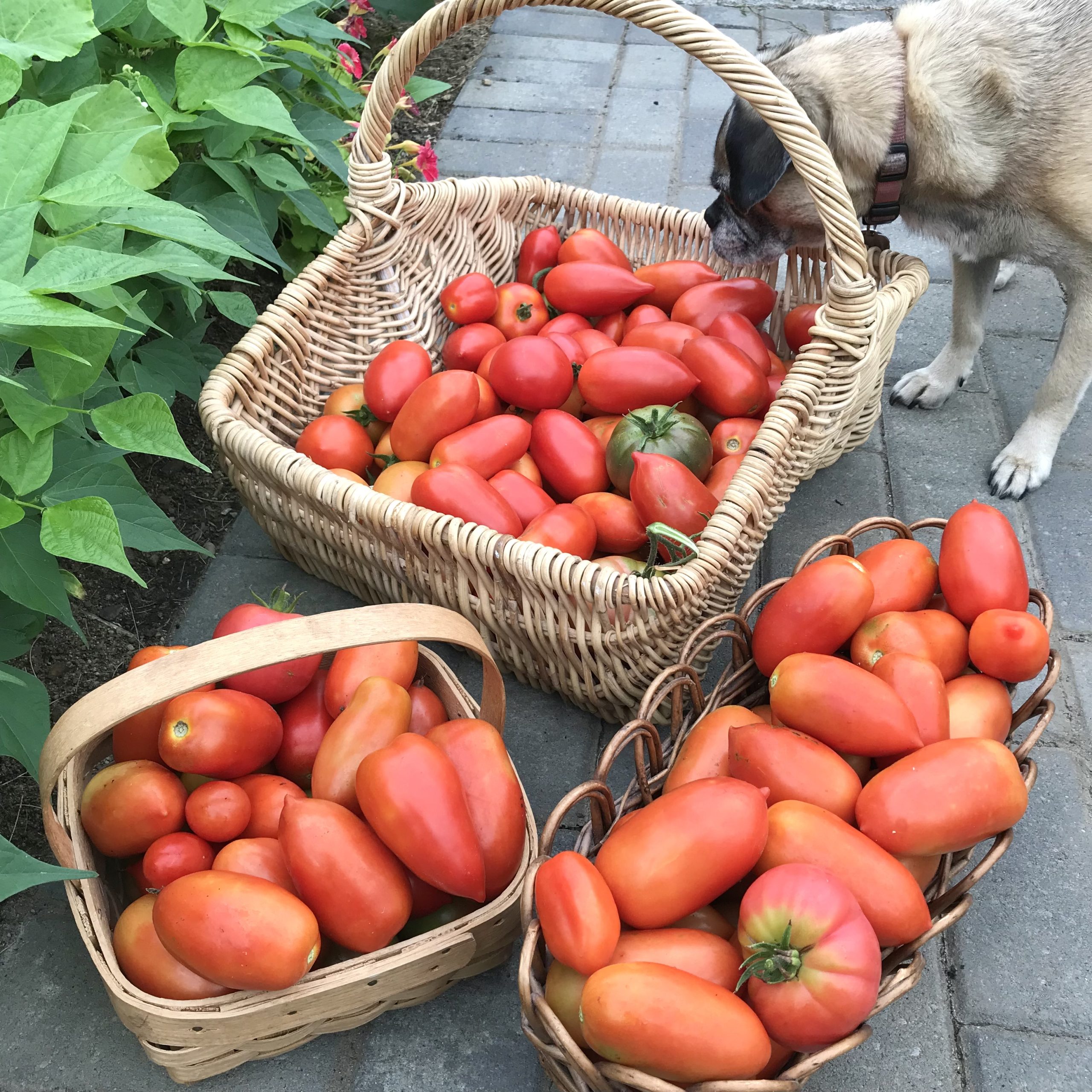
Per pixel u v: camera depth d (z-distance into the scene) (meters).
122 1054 0.68
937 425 1.14
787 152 0.91
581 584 0.72
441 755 0.63
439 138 1.68
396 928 0.61
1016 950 0.73
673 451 0.84
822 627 0.70
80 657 0.92
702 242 1.13
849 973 0.54
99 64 0.89
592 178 1.57
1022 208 0.97
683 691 0.82
